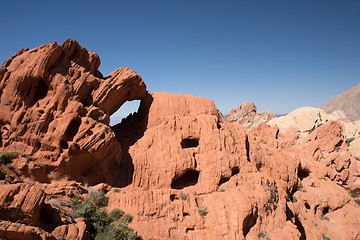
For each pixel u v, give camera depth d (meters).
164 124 23.84
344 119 66.62
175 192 20.02
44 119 17.17
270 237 19.89
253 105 69.25
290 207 24.23
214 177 21.91
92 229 16.33
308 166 32.94
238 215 18.94
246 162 24.53
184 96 26.95
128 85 22.77
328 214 29.30
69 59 19.20
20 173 15.73
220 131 24.66
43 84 18.64
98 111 19.89
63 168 17.39
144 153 22.12
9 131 16.78
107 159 19.44
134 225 17.34
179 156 21.88
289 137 43.56
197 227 18.95
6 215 11.84
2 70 17.64
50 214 13.97
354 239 27.08
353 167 36.78
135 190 19.88
